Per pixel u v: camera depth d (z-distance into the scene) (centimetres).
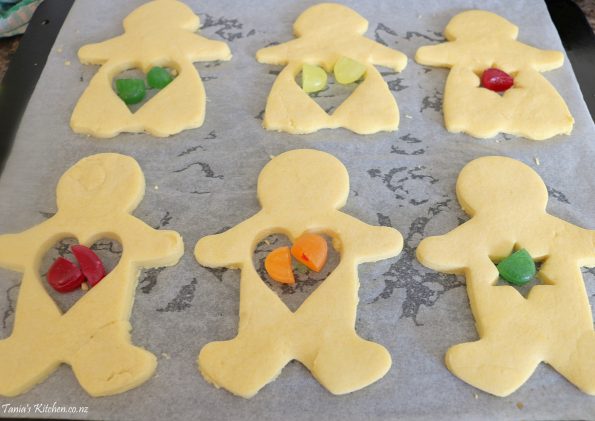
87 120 37
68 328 30
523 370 28
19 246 32
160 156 36
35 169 36
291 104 38
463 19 42
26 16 44
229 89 39
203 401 28
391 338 30
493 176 35
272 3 44
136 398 28
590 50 42
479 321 30
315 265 32
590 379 28
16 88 40
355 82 40
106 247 33
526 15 43
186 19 42
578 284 31
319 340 29
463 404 28
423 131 37
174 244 32
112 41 41
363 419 27
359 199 34
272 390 28
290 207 34
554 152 36
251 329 30
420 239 33
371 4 44
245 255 32
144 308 31
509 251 32
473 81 39
